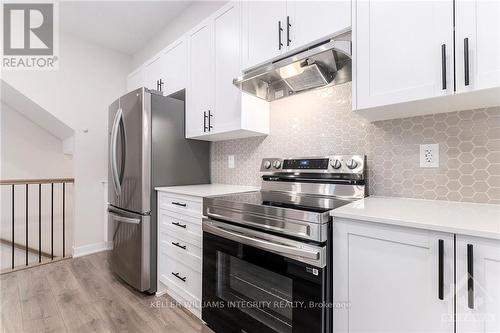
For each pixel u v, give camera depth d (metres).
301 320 1.05
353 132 1.55
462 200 1.19
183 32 2.65
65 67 2.94
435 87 0.99
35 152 3.49
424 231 0.82
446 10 0.97
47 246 3.61
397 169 1.38
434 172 1.27
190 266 1.73
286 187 1.74
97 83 3.20
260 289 1.25
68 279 2.33
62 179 2.89
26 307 1.85
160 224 2.03
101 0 2.45
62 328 1.61
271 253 1.17
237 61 1.79
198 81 2.12
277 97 1.88
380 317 0.91
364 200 1.28
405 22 1.06
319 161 1.57
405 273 0.86
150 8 2.59
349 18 1.25
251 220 1.25
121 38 3.12
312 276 1.02
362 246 0.95
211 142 2.50
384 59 1.11
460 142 1.20
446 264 0.79
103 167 3.19
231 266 1.39
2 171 3.28
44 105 2.79
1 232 3.34
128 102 2.13
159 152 2.09
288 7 1.48
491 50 0.87
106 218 3.10
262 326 1.23
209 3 2.37
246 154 2.18
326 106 1.68
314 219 1.01
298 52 1.47
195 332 1.58
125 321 1.69
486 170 1.13
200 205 1.65
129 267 2.09
